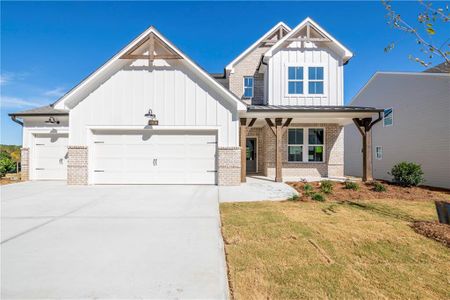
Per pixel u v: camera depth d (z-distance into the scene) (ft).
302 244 13.56
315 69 45.19
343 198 26.37
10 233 15.34
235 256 12.05
